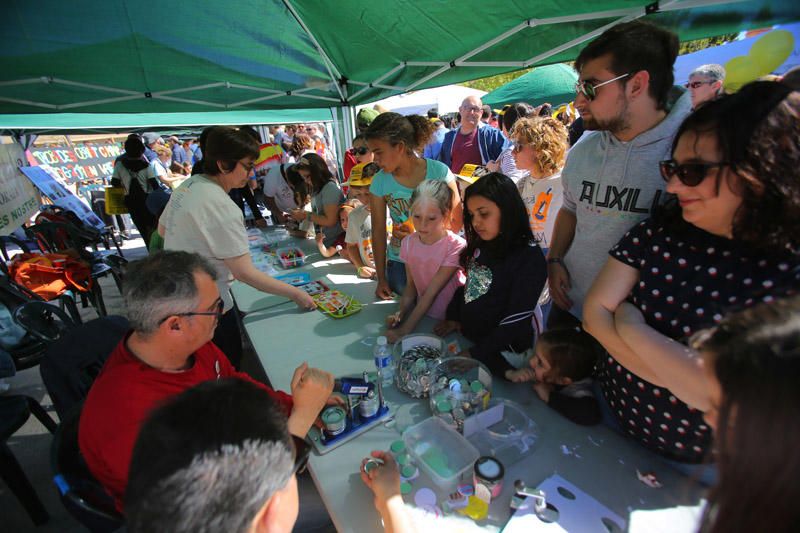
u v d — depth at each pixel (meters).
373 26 3.05
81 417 0.94
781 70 2.49
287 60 3.86
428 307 1.72
